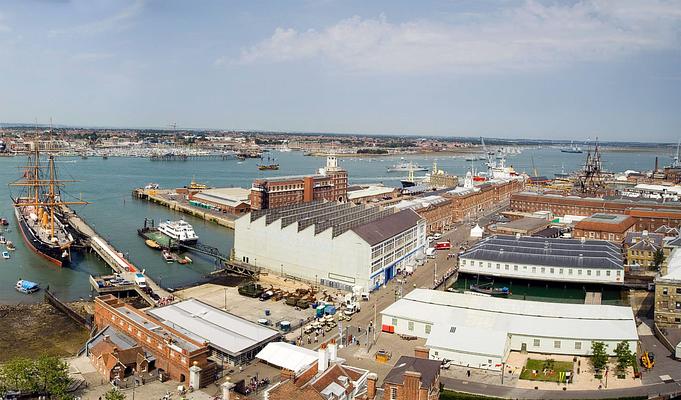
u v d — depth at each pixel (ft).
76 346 439.22
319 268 595.06
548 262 620.08
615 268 600.39
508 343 399.65
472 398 325.62
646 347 412.57
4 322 488.85
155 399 320.50
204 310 440.86
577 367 376.27
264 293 543.39
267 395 264.31
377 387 326.03
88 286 611.88
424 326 430.20
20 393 319.06
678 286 449.48
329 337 433.89
